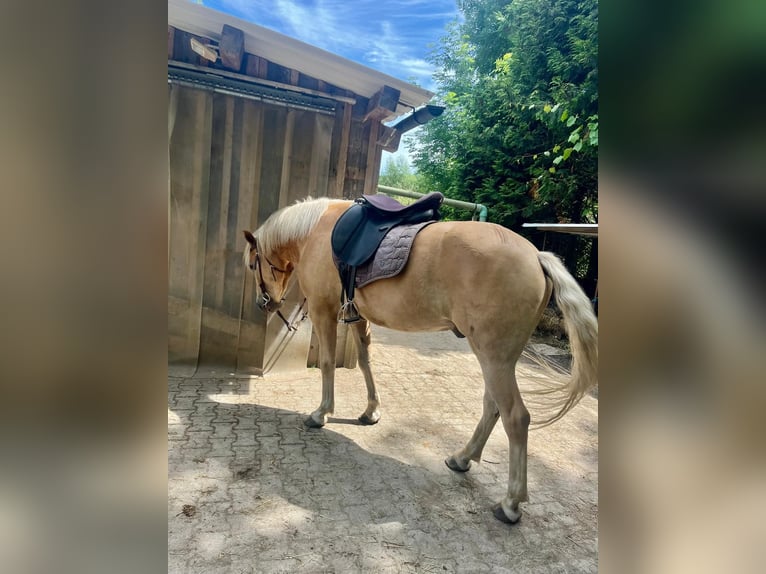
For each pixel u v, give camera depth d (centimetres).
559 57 516
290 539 156
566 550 163
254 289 315
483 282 168
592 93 436
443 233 184
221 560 144
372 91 307
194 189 294
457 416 278
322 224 237
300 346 330
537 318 173
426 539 162
